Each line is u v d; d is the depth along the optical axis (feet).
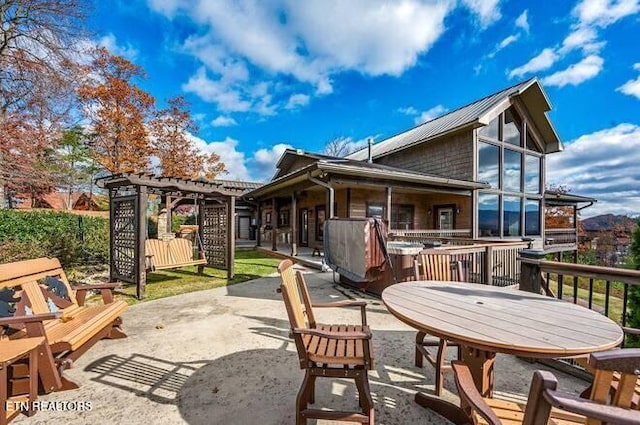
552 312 6.70
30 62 29.35
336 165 25.53
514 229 42.42
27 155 27.32
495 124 40.63
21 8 29.73
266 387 8.26
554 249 44.27
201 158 66.80
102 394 7.91
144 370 9.16
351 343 7.43
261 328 12.67
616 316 19.54
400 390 8.14
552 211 64.28
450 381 8.60
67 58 32.37
